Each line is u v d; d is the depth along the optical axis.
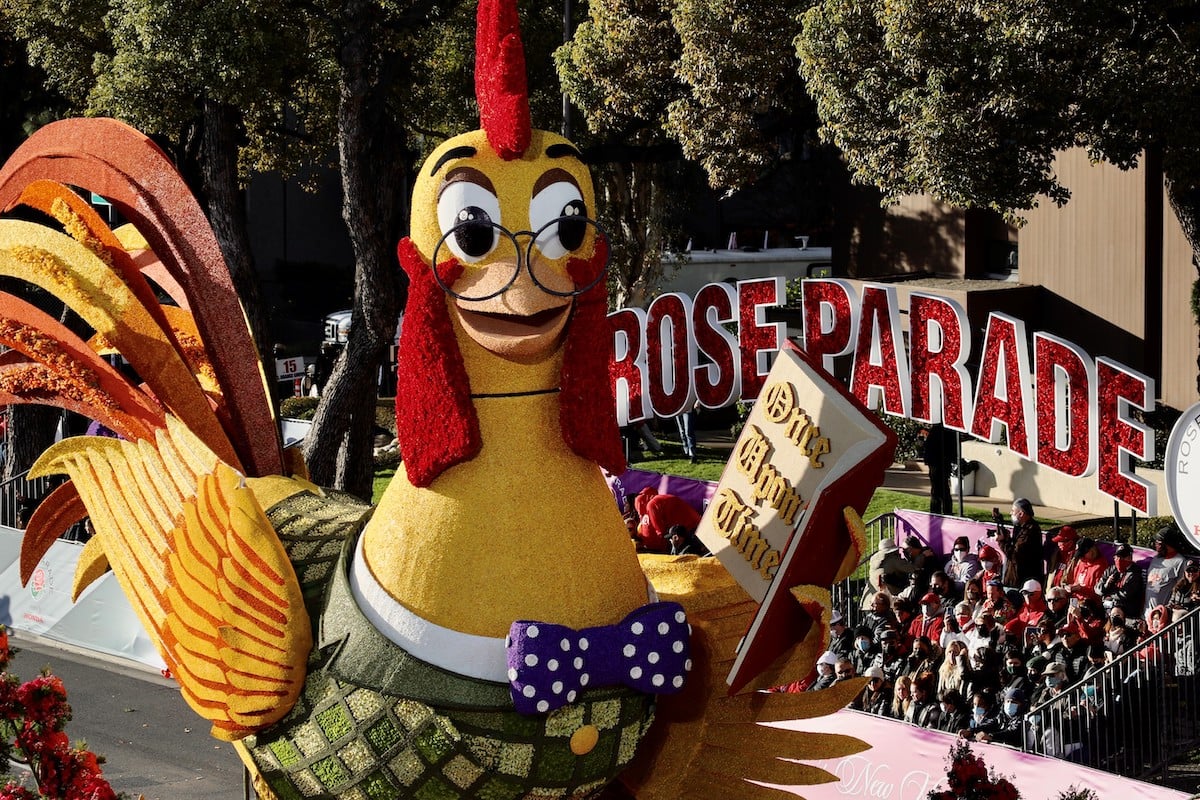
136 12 20.64
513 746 6.29
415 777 6.40
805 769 7.34
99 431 22.25
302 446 19.67
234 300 8.62
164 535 7.30
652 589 6.90
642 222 27.94
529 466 6.39
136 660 18.25
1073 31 15.88
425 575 6.33
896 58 17.31
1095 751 12.27
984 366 18.02
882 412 19.50
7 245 8.53
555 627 6.15
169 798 14.28
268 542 6.56
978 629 13.55
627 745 6.63
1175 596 13.85
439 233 6.40
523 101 6.35
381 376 32.91
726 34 20.58
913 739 12.15
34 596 19.48
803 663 7.07
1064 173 25.41
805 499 7.20
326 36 22.52
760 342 20.88
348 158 19.02
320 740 6.57
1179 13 16.72
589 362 6.43
